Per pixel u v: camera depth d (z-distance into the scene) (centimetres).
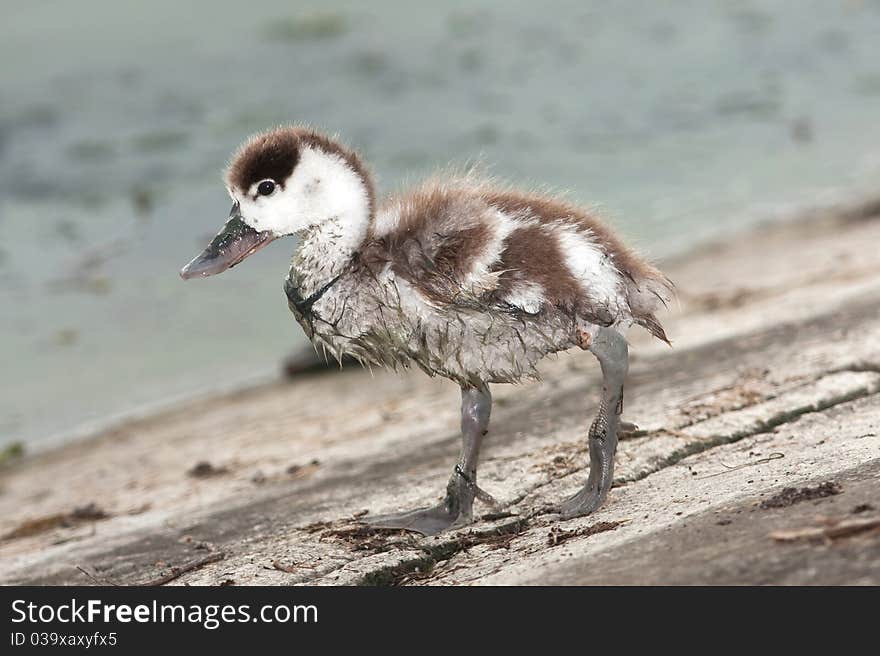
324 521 984
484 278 823
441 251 841
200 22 3362
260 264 1972
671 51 2933
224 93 2795
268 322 1780
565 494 936
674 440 986
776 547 684
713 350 1267
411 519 916
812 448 902
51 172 2400
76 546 1076
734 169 2178
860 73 2680
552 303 836
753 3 3306
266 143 879
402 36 3152
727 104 2536
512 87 2720
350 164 876
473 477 910
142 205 2225
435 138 2411
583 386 1247
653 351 1325
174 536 1041
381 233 866
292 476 1183
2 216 2217
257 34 3228
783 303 1434
